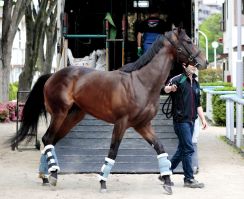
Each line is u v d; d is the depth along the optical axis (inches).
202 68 356.8
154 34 588.7
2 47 868.6
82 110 376.5
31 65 1005.8
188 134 361.7
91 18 597.0
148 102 349.7
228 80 1229.7
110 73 358.6
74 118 380.8
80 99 363.9
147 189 362.0
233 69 1212.5
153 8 602.2
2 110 858.8
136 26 604.1
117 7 602.5
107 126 472.1
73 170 413.1
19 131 385.7
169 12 599.2
